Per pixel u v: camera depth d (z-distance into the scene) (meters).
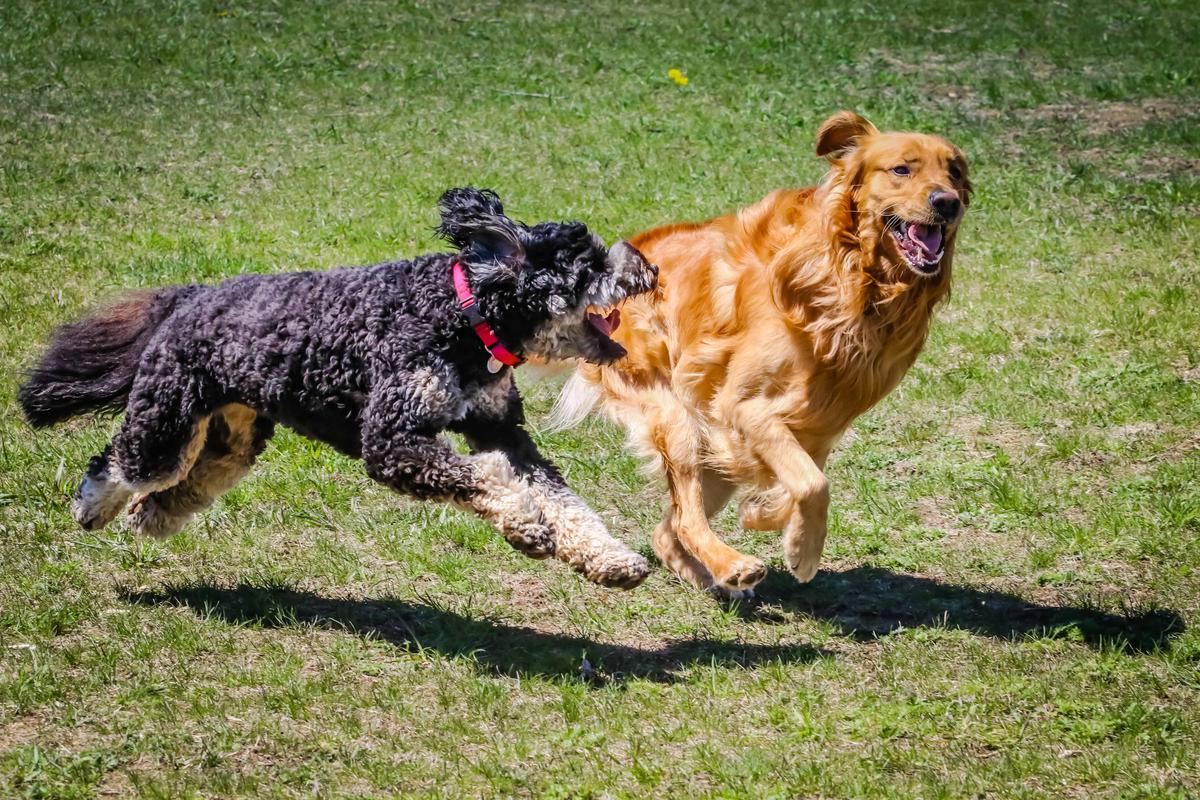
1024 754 6.58
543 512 7.55
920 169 7.85
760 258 8.33
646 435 8.73
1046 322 13.27
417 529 9.27
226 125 20.08
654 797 6.20
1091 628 7.99
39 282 13.52
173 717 6.74
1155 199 16.95
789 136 19.70
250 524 9.25
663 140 19.47
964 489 10.05
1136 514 9.48
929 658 7.68
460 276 7.44
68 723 6.66
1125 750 6.58
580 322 7.71
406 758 6.50
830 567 9.08
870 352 8.09
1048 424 11.12
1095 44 25.44
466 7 27.91
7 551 8.61
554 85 22.47
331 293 7.51
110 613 7.93
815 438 8.34
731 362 8.33
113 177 17.33
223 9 26.77
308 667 7.40
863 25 26.92
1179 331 12.80
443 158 18.48
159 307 8.12
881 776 6.41
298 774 6.30
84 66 22.83
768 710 7.06
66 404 8.19
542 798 6.18
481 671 7.45
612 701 7.11
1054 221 16.19
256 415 8.35
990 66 24.08
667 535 8.78
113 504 8.27
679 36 25.80
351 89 22.12
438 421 7.40
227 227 15.56
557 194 16.84
